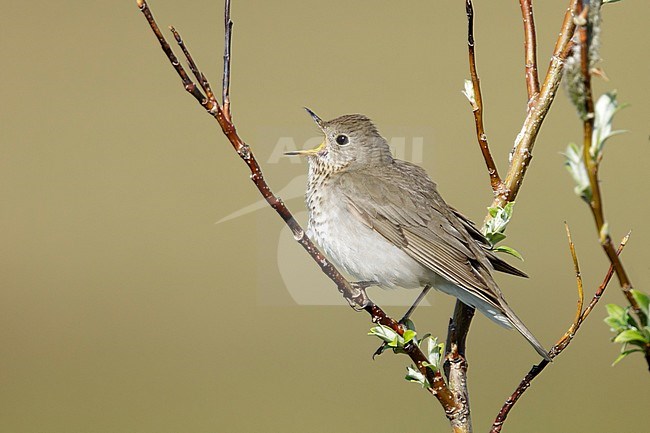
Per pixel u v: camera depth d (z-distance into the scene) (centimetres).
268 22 1655
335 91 1543
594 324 1355
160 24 1652
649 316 287
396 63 1579
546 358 457
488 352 1343
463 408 477
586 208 1456
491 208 523
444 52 1608
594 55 254
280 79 1555
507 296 1384
